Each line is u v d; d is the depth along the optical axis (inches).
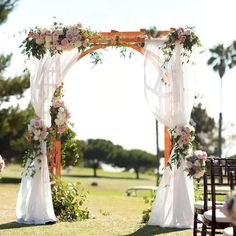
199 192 347.3
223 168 213.2
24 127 896.9
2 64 805.2
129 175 2086.6
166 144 338.6
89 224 331.0
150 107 326.3
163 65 323.9
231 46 1332.4
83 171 2053.4
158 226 321.7
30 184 332.5
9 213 385.1
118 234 292.8
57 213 353.1
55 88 338.6
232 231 164.7
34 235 287.1
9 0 764.6
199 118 1376.7
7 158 988.6
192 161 252.5
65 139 359.9
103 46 337.4
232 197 131.0
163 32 330.6
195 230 255.8
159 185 324.8
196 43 320.2
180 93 322.7
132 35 333.7
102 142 2055.9
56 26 325.4
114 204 483.5
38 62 335.6
